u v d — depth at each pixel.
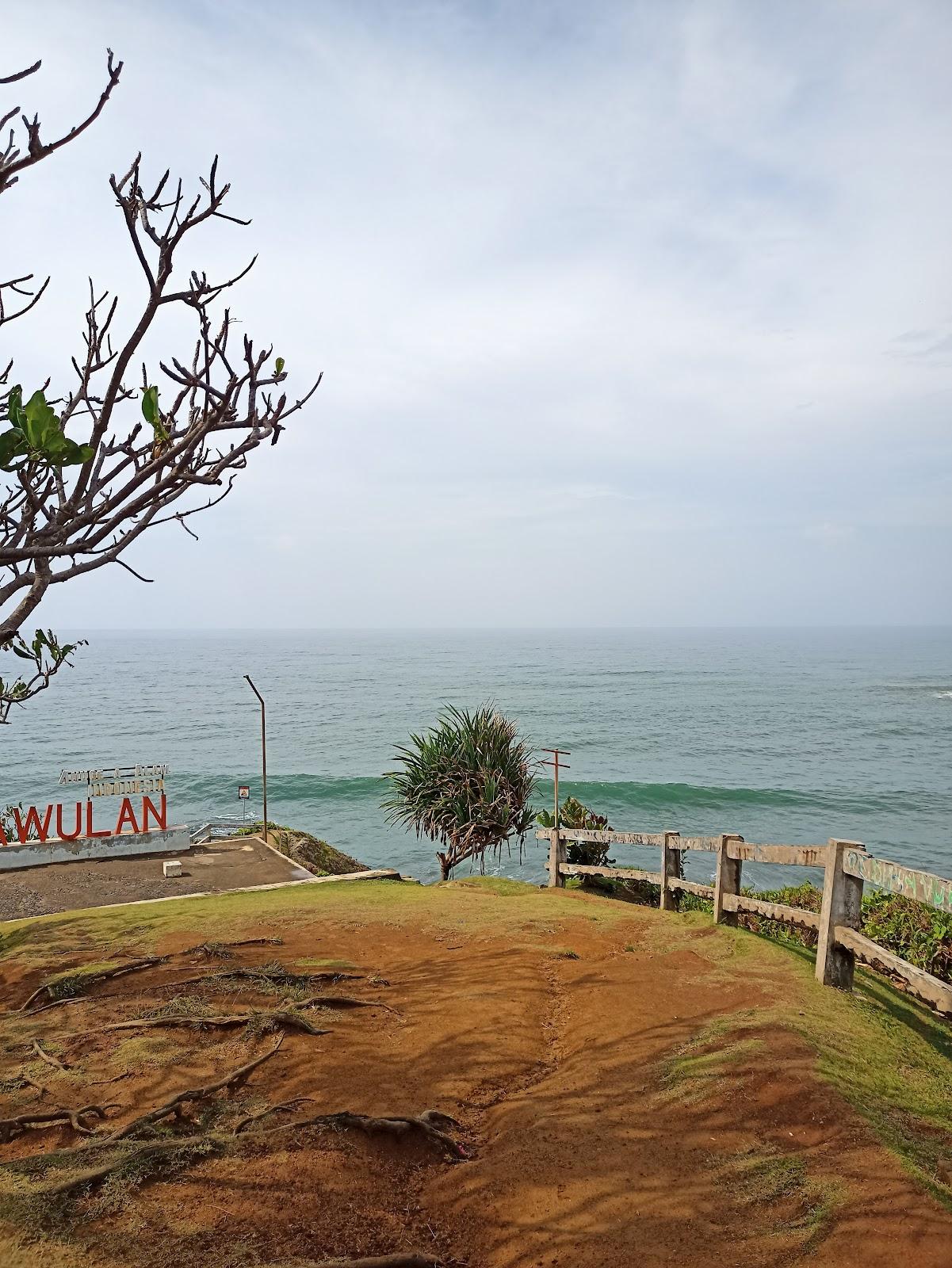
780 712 78.31
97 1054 4.92
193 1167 3.65
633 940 7.32
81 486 2.75
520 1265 3.02
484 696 95.38
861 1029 5.02
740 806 38.41
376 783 42.75
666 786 40.97
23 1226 3.13
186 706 86.81
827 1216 3.12
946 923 8.73
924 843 32.22
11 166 2.26
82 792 42.00
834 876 5.82
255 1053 4.84
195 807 38.62
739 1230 3.11
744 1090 4.13
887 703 88.31
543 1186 3.46
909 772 47.53
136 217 2.57
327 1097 4.29
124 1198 3.39
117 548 2.85
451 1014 5.42
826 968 5.84
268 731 66.50
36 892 12.83
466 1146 3.86
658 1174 3.51
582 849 13.10
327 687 110.50
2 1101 4.34
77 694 101.31
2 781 45.44
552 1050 4.99
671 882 9.03
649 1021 5.15
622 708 81.44
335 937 7.55
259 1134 3.89
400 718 75.00
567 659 181.00
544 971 6.41
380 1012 5.55
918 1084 4.44
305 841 19.05
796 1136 3.72
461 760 14.17
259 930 7.82
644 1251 3.02
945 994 4.55
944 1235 2.96
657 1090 4.25
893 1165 3.43
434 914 8.47
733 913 7.62
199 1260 3.01
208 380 2.81
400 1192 3.53
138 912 9.07
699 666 157.62
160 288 2.65
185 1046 4.96
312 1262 2.98
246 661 180.88
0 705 3.97
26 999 6.07
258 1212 3.33
